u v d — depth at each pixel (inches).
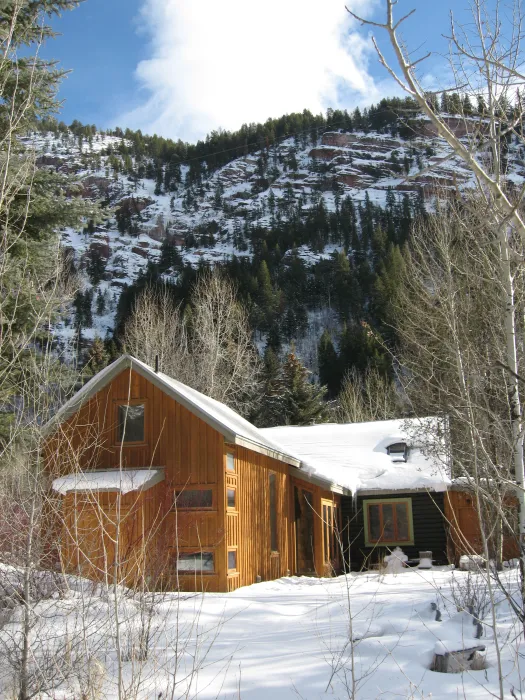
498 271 308.2
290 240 5457.7
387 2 172.9
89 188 7598.4
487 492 211.2
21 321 378.6
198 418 610.9
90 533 321.4
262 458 709.9
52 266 440.1
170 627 330.0
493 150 224.4
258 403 1707.7
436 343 507.2
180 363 1403.8
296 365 1921.8
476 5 229.0
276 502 741.9
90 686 211.3
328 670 256.7
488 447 255.8
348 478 844.6
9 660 223.0
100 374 629.0
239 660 279.6
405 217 4960.6
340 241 5270.7
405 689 231.9
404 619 328.8
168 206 7672.2
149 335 1398.9
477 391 261.1
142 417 626.5
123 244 6343.5
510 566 532.4
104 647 264.7
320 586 585.3
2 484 249.8
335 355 2539.4
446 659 251.1
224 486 596.7
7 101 415.8
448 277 411.5
